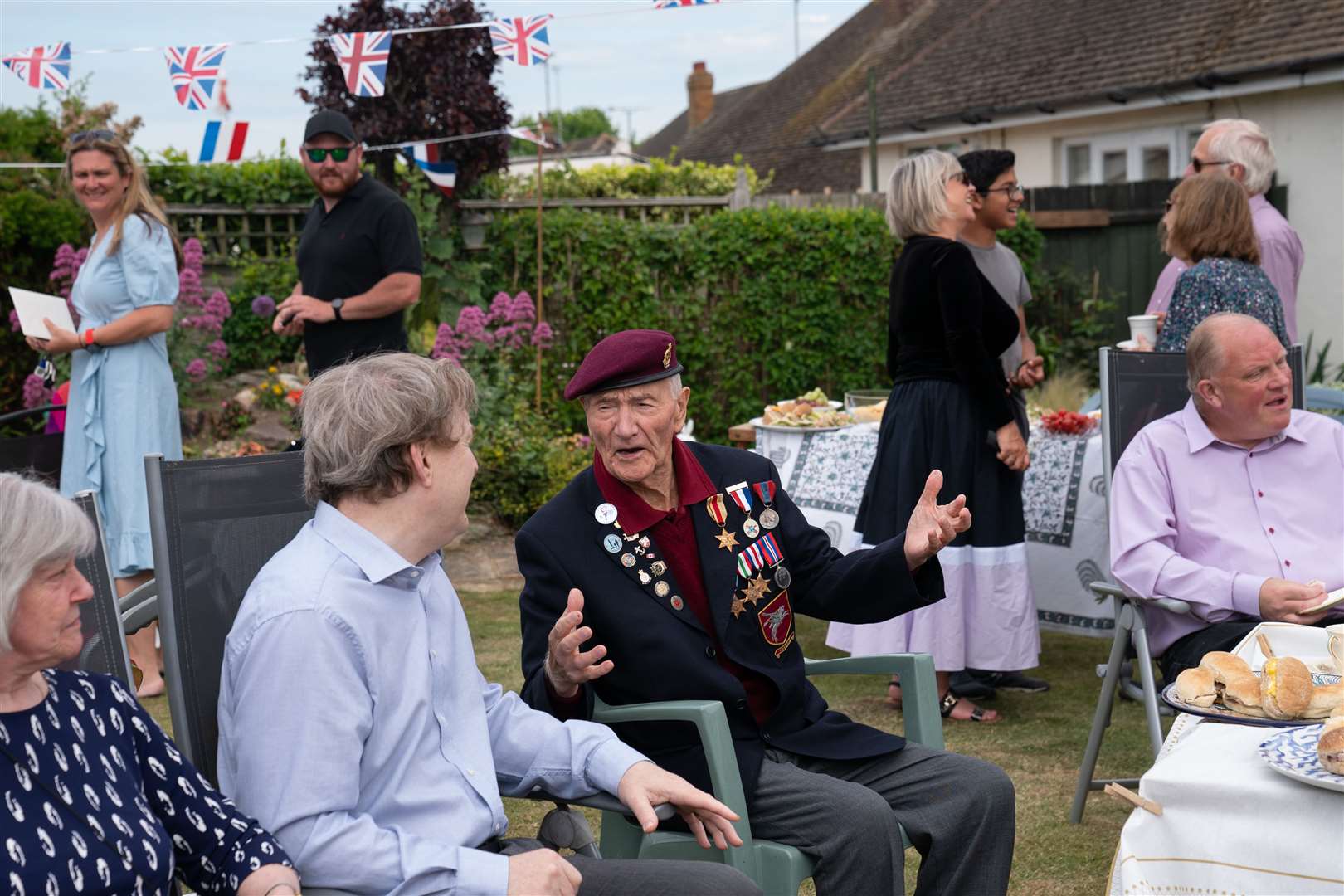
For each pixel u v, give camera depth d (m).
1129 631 3.14
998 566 4.09
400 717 1.89
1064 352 10.41
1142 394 3.44
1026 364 4.25
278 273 8.39
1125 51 11.69
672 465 2.47
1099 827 3.30
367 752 1.87
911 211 4.06
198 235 8.48
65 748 1.60
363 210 4.57
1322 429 3.19
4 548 1.51
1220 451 3.15
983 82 13.09
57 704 1.63
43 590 1.54
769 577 2.46
